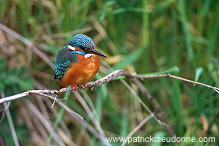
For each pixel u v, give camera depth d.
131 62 10.48
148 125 11.37
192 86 10.86
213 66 10.73
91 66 7.55
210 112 10.54
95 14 10.81
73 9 10.45
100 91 10.34
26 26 11.16
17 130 10.45
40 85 10.87
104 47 11.59
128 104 11.70
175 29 11.23
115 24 11.41
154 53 11.21
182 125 10.95
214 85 10.24
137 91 11.24
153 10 11.00
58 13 10.81
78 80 7.66
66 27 10.43
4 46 10.48
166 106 11.46
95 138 10.64
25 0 10.62
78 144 10.92
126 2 10.66
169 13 11.74
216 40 11.69
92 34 11.52
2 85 9.62
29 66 10.70
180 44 11.68
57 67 7.88
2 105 10.62
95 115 10.12
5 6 10.49
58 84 11.35
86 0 10.36
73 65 7.54
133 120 11.47
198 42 11.14
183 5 10.91
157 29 11.80
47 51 10.99
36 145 10.57
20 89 10.48
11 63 10.78
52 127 10.57
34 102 10.98
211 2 11.36
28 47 10.72
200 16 11.29
